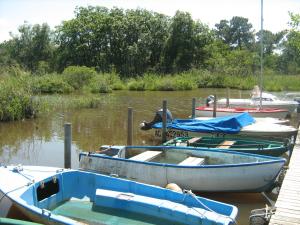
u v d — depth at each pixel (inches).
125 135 687.7
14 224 223.3
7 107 797.9
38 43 2568.9
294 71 2313.0
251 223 301.7
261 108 782.5
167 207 295.3
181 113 978.1
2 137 660.7
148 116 901.2
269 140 542.6
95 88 1567.4
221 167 372.2
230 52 2400.3
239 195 398.3
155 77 1868.8
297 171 402.0
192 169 375.6
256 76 1914.4
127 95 1459.2
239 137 568.4
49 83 1481.3
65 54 2281.0
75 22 2273.6
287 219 284.7
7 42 2657.5
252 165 370.6
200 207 298.4
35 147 590.2
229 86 1846.7
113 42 2271.2
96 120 837.8
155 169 386.0
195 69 2055.9
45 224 267.6
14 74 973.2
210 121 585.0
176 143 519.5
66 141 426.0
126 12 2378.2
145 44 2228.1
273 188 395.9
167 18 2369.6
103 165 409.7
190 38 2225.6
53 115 895.7
